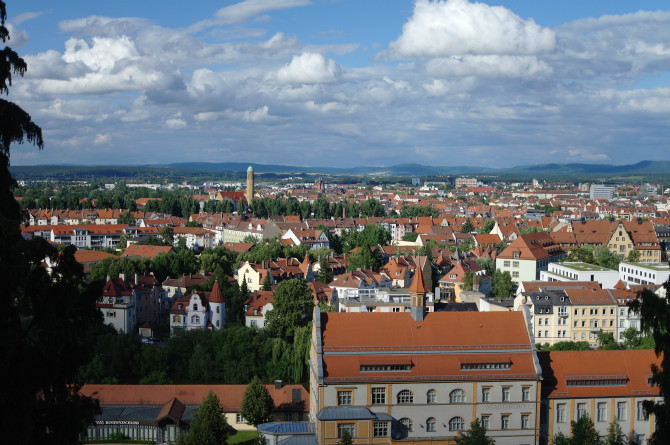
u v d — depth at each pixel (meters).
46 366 53.88
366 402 107.81
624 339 186.88
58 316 56.09
